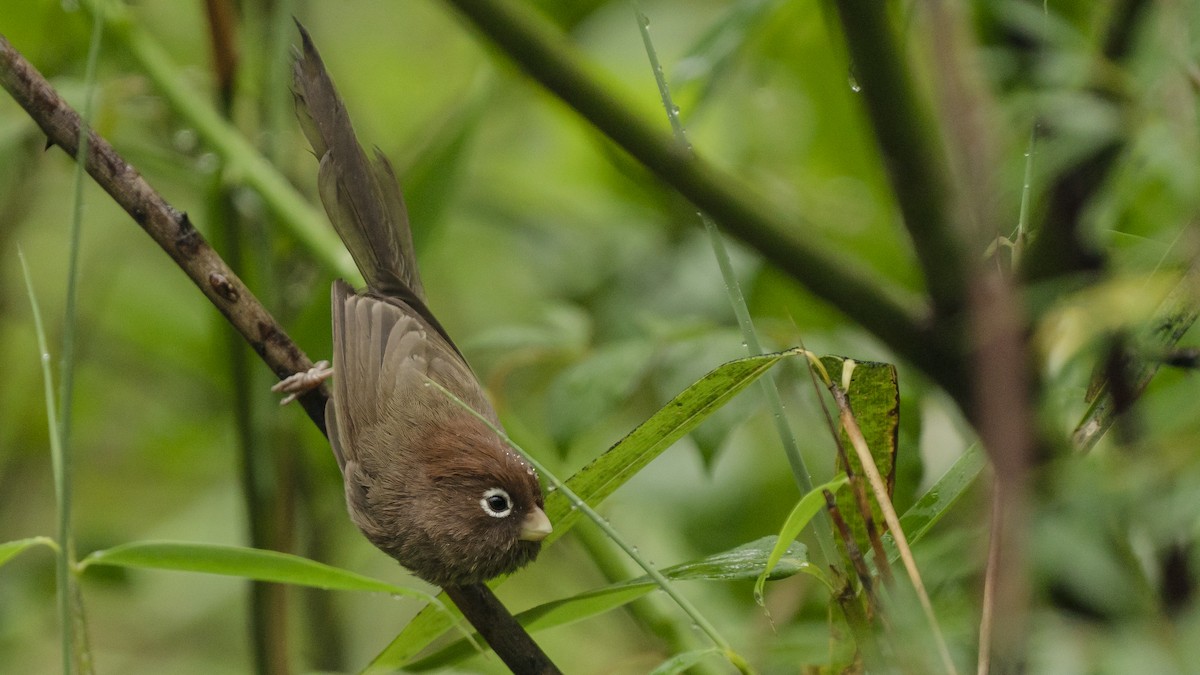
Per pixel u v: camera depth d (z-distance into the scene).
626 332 11.52
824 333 8.83
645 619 7.83
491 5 6.09
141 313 12.86
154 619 13.09
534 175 13.16
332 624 11.52
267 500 9.05
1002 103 6.49
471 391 8.24
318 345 8.82
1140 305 4.57
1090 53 5.99
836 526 4.95
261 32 10.90
